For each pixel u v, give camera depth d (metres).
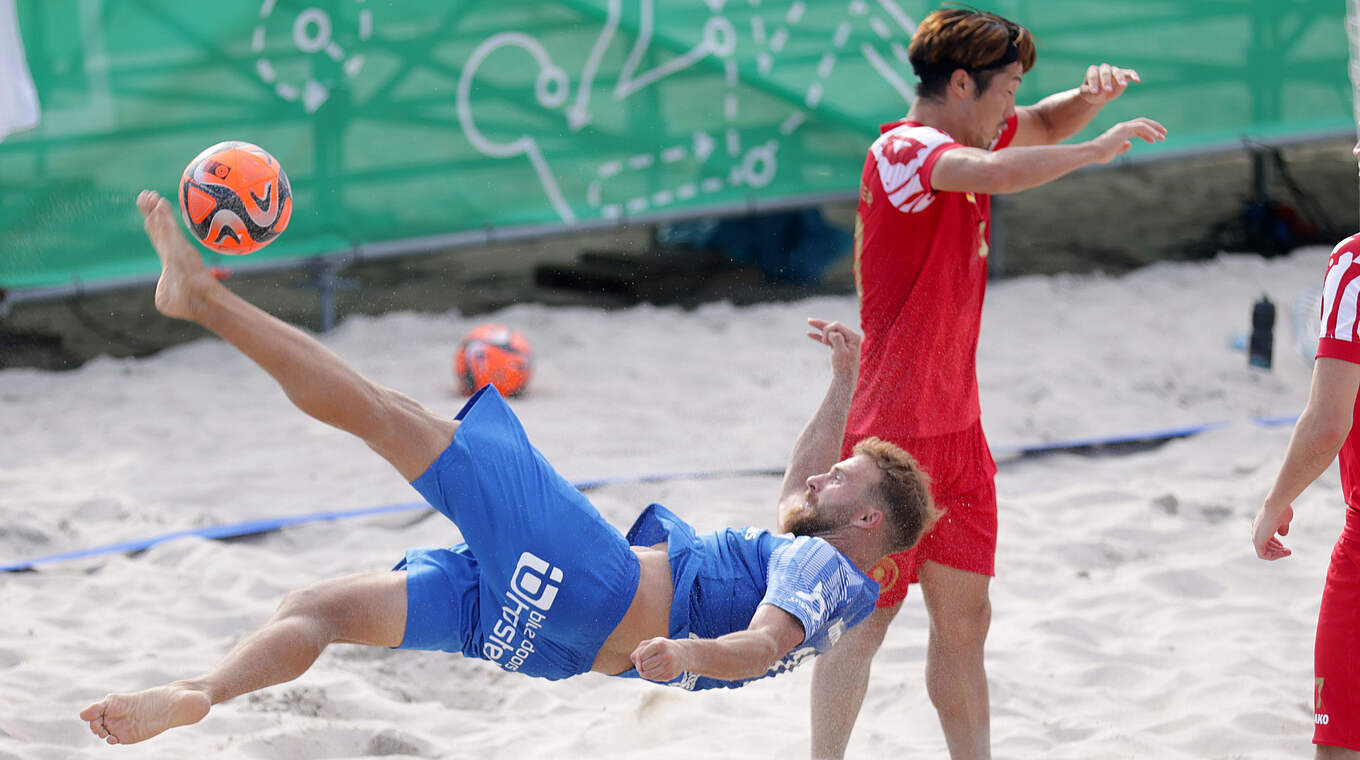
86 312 32.94
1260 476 21.75
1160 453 23.14
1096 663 15.94
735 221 35.28
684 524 10.91
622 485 21.33
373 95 29.72
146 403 26.69
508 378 26.03
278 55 29.06
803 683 15.70
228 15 28.67
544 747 14.07
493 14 29.94
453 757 13.89
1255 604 17.28
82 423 25.52
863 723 14.68
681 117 31.22
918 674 15.74
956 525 12.40
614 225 31.31
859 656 12.48
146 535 20.28
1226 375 26.80
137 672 15.65
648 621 10.31
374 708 14.94
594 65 30.59
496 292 33.50
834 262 34.62
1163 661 15.98
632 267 34.91
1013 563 18.97
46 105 28.19
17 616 17.38
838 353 11.52
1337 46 33.00
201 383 27.98
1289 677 15.27
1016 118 13.73
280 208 10.73
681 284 33.75
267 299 32.62
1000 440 23.78
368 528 20.58
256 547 19.94
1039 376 26.81
